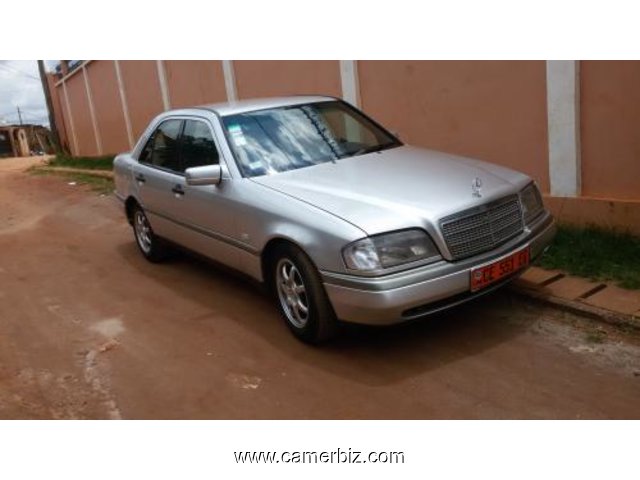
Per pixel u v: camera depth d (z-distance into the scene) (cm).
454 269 409
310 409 384
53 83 2417
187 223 573
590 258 544
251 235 477
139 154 664
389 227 400
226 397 405
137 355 473
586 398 370
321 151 525
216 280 616
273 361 443
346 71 803
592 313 455
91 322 545
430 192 437
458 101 681
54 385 438
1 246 860
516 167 645
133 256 732
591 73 570
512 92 631
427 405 377
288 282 460
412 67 718
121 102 1683
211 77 1151
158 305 567
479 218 426
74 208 1098
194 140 564
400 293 393
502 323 465
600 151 578
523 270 456
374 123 589
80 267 713
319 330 438
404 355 434
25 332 538
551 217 493
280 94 949
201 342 484
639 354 410
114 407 404
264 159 509
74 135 2267
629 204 562
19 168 2248
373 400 387
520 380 392
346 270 402
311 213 427
